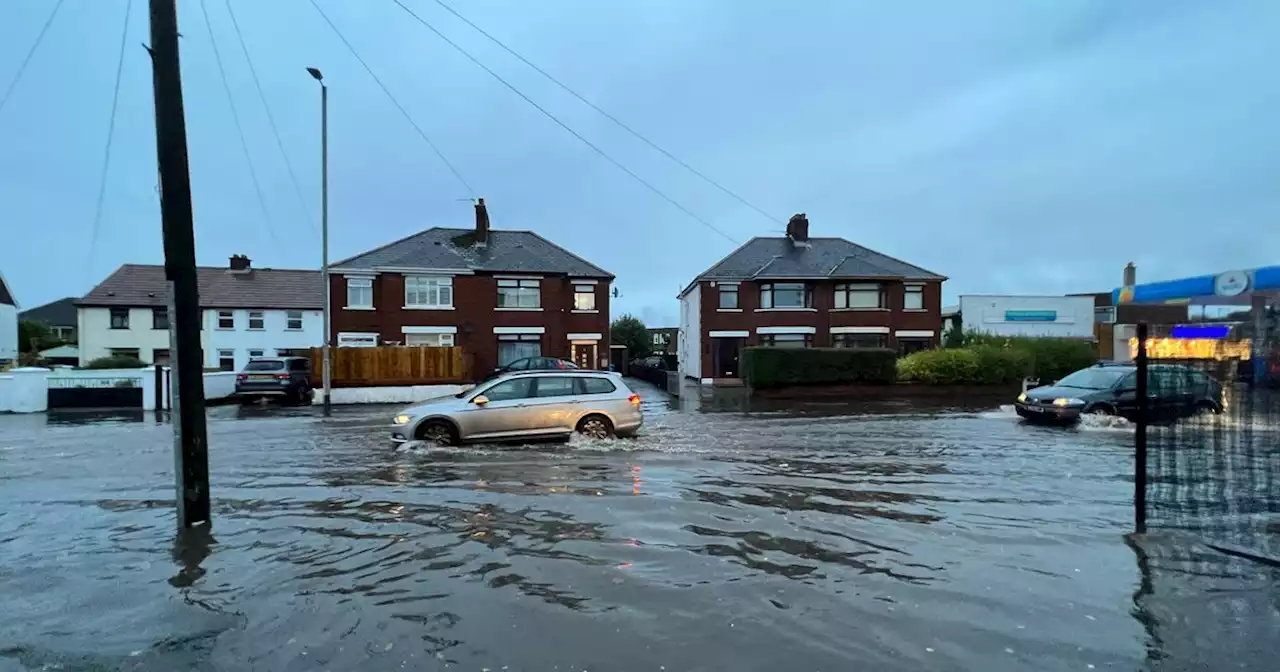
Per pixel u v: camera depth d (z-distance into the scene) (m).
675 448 10.66
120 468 9.21
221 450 10.72
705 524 5.96
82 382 19.84
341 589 4.40
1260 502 5.27
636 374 38.44
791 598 4.21
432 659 3.42
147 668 3.36
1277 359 5.12
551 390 11.49
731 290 33.03
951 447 10.73
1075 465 9.02
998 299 35.31
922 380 22.94
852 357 22.88
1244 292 4.96
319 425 15.02
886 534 5.63
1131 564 4.78
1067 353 26.12
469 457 9.72
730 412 17.50
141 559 5.04
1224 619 3.83
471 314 31.56
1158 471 5.79
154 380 19.66
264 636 3.71
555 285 32.59
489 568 4.79
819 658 3.41
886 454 10.03
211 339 36.72
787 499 6.92
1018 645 3.54
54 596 4.30
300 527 5.88
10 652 3.54
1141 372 5.67
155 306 37.12
